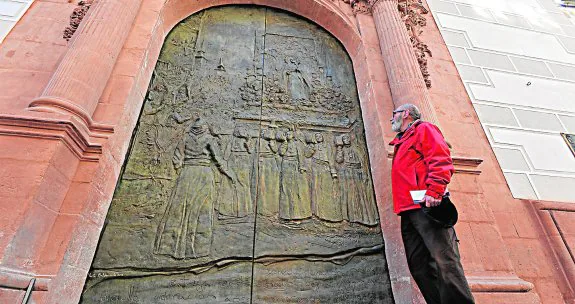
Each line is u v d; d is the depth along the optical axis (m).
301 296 2.91
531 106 4.61
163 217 3.06
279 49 4.61
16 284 2.07
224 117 3.81
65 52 3.33
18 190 2.32
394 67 3.98
